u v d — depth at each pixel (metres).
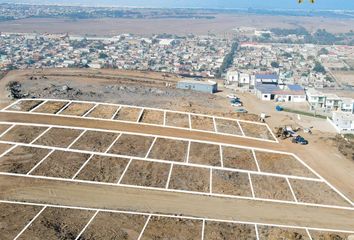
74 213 51.59
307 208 55.19
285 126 83.75
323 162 68.44
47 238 46.53
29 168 61.84
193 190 58.25
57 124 77.50
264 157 69.38
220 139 75.19
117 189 57.53
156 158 66.88
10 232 47.31
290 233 49.22
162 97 99.00
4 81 105.88
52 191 56.28
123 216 51.34
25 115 80.88
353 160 69.50
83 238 46.88
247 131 80.19
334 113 89.81
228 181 61.16
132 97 96.75
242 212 53.50
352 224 52.12
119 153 67.81
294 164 67.50
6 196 54.50
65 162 64.12
